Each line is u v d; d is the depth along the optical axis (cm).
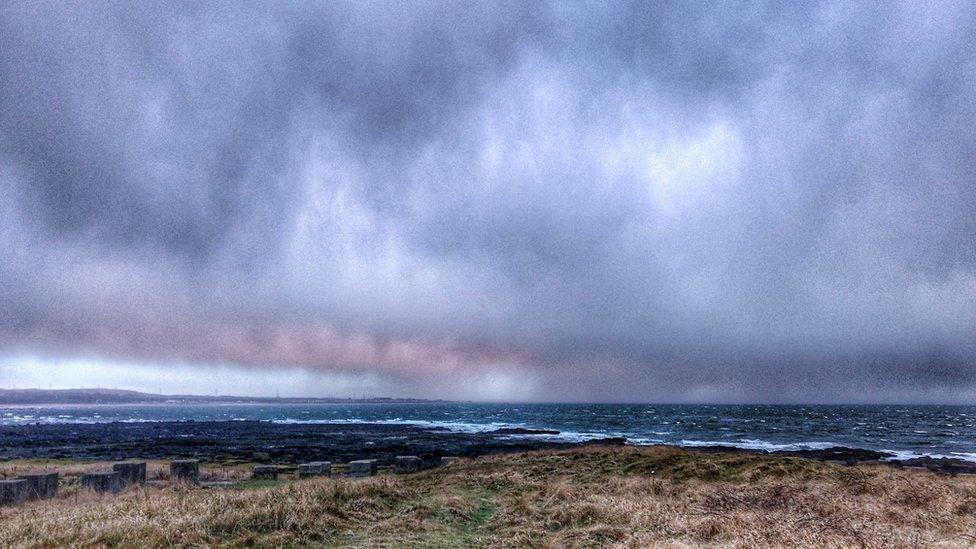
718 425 9912
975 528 1147
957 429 9350
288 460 3722
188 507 1320
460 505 1483
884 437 7088
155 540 1029
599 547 1123
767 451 4388
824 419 12900
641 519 1301
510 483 1881
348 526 1253
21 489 1714
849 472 1923
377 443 5562
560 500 1581
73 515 1292
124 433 7569
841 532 1125
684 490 1727
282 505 1277
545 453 2747
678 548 1056
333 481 1730
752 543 1067
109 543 1027
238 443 5559
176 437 6638
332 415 19075
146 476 2267
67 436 6756
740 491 1662
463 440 6056
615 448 2777
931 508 1359
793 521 1233
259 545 1070
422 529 1260
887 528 1162
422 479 2178
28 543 1009
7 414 19888
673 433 7538
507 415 17250
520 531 1243
